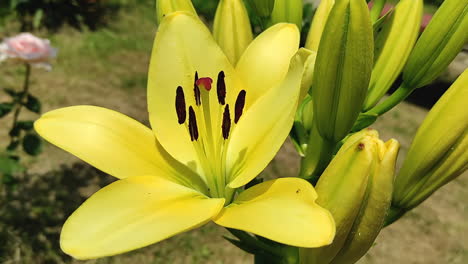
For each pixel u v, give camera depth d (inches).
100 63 35.4
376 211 6.8
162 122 8.1
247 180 7.7
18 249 22.4
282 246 8.5
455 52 8.8
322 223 6.0
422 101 36.4
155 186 7.2
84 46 36.9
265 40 8.6
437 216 27.6
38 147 20.7
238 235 8.5
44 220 23.9
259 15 9.9
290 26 8.7
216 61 8.3
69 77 33.4
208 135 8.2
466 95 7.3
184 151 8.1
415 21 9.0
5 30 35.8
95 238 6.3
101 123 7.7
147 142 8.0
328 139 7.9
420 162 7.7
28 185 25.6
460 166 7.7
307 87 7.3
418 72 9.0
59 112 7.7
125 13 42.1
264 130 7.8
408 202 8.1
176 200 7.1
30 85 32.0
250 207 6.8
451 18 8.5
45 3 37.9
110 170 7.4
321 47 7.2
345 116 7.5
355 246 7.1
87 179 26.5
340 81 7.3
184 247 24.2
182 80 8.2
